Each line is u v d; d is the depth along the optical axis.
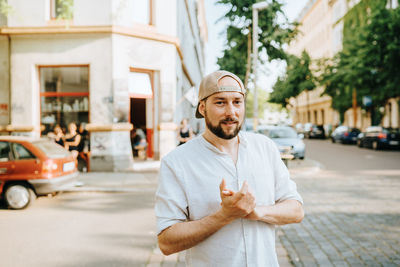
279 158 1.63
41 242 4.78
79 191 8.52
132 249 4.49
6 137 7.15
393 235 4.78
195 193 1.44
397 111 29.55
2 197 6.82
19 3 11.50
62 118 11.92
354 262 3.81
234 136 1.47
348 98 32.41
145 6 12.42
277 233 4.97
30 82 11.62
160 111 12.64
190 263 1.50
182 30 16.38
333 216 5.91
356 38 23.02
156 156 12.80
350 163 14.55
